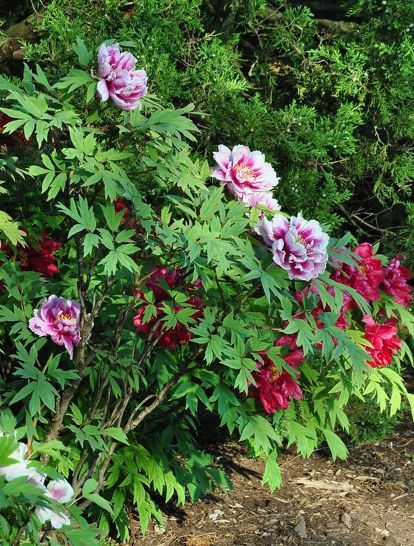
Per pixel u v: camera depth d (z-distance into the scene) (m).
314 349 4.03
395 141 6.52
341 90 6.38
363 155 6.41
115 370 3.95
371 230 7.00
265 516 4.79
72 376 3.52
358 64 6.28
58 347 4.05
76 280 4.15
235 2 6.68
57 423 3.66
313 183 6.09
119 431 3.68
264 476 4.41
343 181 6.55
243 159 3.92
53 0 6.26
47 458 3.69
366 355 3.72
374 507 5.01
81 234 3.54
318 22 6.71
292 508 4.91
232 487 4.56
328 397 4.56
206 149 6.11
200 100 6.14
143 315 3.85
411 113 6.34
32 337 3.70
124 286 4.02
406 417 6.34
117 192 3.29
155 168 3.54
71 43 5.98
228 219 3.62
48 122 3.41
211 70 6.17
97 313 3.91
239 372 3.85
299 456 5.58
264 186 3.94
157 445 4.39
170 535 4.50
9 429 2.88
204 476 4.55
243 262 3.47
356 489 5.21
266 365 3.94
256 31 6.72
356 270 4.11
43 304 3.61
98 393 3.76
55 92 3.55
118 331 3.69
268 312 3.94
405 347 4.64
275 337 3.98
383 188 6.59
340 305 3.63
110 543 4.36
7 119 4.09
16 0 7.75
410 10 6.34
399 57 6.21
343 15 7.10
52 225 4.21
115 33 6.37
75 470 3.88
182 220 3.62
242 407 4.08
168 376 4.09
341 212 6.96
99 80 3.35
